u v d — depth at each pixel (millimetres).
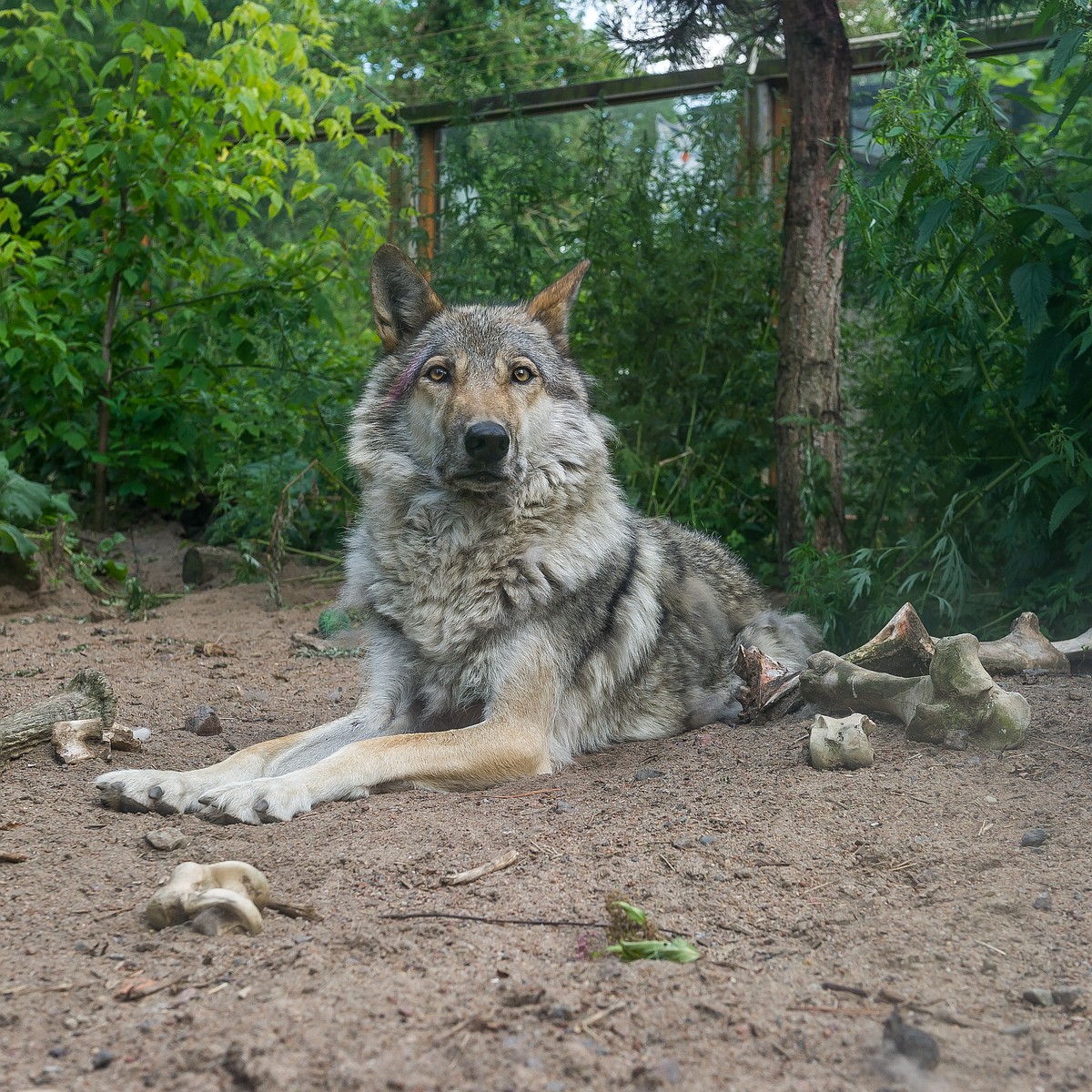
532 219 3211
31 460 3496
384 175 3848
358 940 983
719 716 1737
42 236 3400
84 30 3727
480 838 1197
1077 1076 822
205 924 1000
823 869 1103
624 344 2871
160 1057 835
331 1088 790
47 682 1886
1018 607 1976
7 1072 821
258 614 2596
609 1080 807
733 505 2879
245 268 3465
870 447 2682
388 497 1552
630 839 1181
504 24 4582
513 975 926
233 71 3113
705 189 2988
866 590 2068
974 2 2283
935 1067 828
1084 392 1822
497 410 1467
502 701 1479
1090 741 1338
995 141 1764
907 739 1383
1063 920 1003
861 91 3125
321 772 1342
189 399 3387
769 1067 829
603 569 1593
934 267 2092
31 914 1040
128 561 3215
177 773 1358
